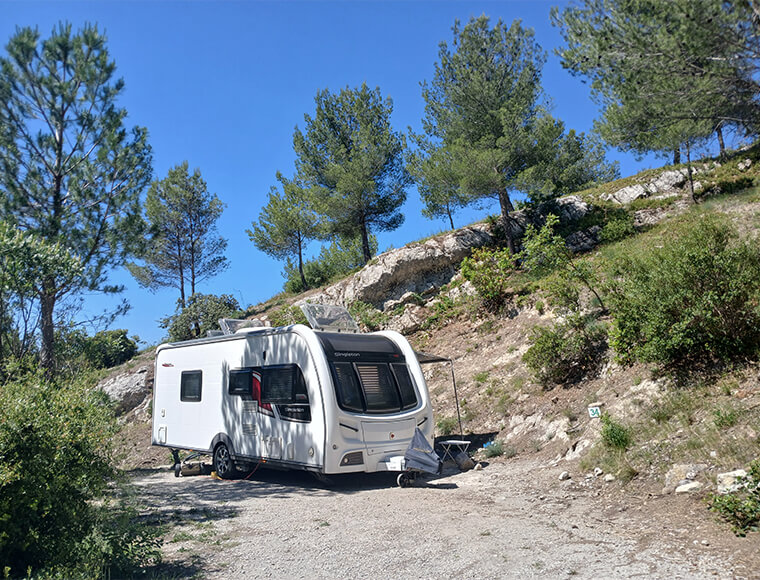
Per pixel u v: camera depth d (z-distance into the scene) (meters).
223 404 10.71
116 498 5.95
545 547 4.95
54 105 14.53
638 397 8.43
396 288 21.19
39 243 9.80
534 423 10.30
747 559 4.09
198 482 10.39
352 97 25.98
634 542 4.83
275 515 6.95
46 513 4.45
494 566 4.55
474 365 14.14
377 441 8.98
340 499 7.94
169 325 25.22
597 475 7.12
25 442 4.50
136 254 15.70
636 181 22.70
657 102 10.72
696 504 5.36
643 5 9.42
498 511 6.52
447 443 10.07
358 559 4.97
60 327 8.96
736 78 9.48
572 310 12.20
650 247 11.36
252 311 28.36
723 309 7.75
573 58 10.95
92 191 14.82
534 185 19.02
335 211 24.81
